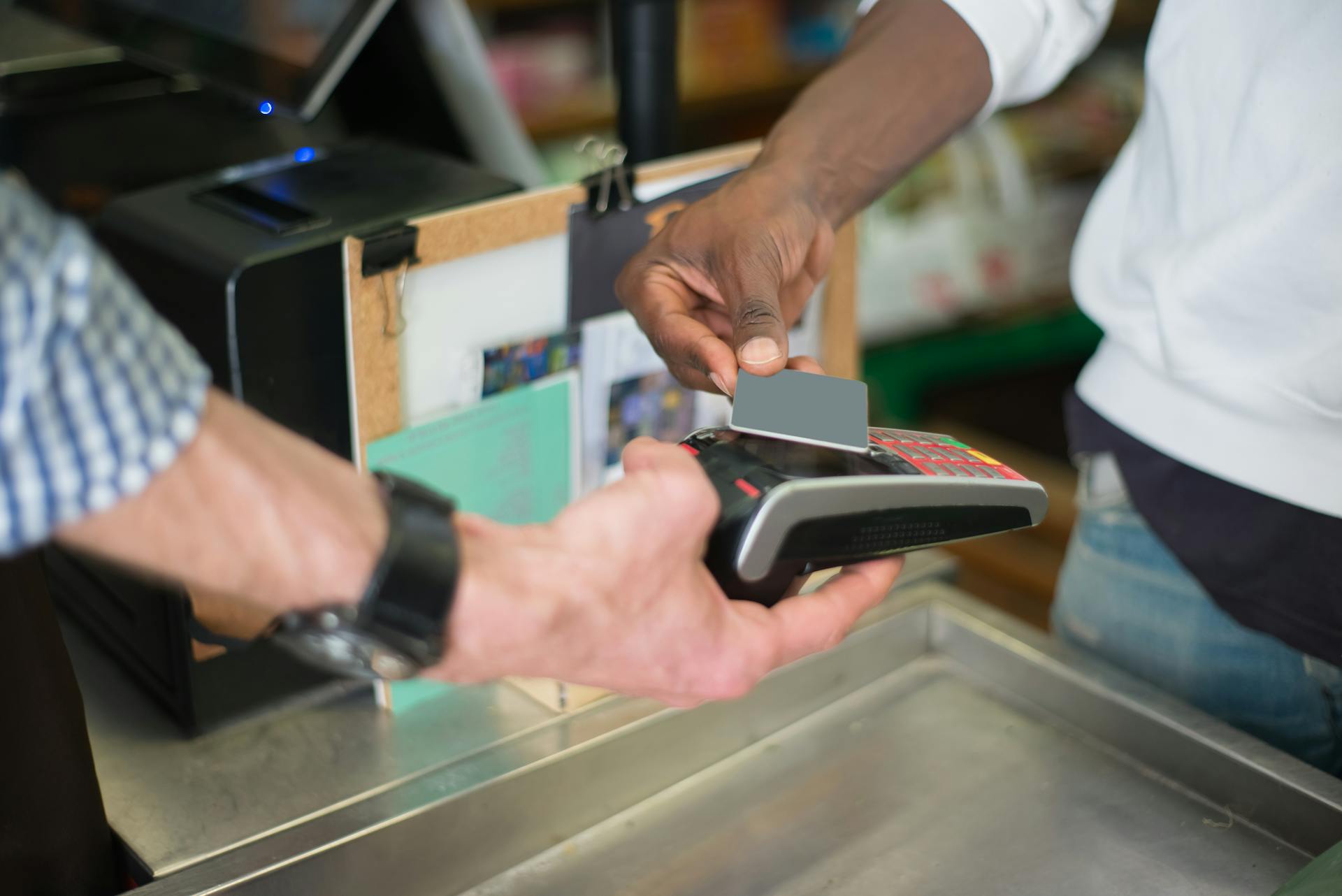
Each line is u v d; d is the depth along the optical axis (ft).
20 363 1.18
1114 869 2.52
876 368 7.64
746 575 1.88
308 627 1.56
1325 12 2.55
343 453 2.77
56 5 4.06
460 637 1.60
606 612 1.70
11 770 2.10
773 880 2.52
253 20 3.43
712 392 2.60
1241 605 2.99
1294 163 2.61
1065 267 7.79
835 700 3.11
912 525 2.06
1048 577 6.57
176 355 1.37
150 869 2.31
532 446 2.99
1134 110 7.86
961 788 2.79
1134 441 3.15
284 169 3.01
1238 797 2.65
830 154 2.83
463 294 2.77
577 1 7.08
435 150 4.09
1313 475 2.78
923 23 3.00
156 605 2.66
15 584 2.04
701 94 7.68
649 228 3.02
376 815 2.42
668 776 2.81
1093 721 2.93
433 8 3.89
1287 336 2.71
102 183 3.50
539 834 2.63
